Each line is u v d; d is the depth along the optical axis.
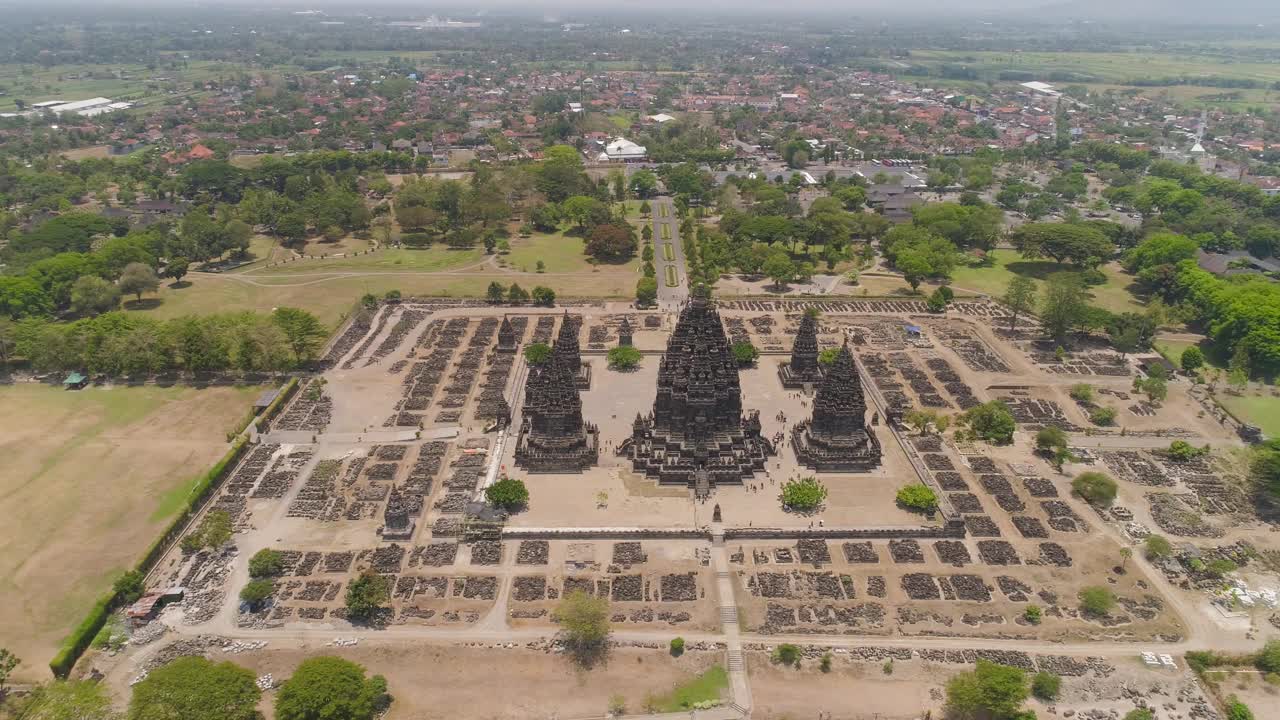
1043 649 139.25
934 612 147.62
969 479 190.00
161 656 135.50
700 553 163.25
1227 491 185.25
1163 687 131.88
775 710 128.00
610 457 197.00
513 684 132.00
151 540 164.75
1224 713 127.31
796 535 168.12
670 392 197.12
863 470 193.25
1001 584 154.62
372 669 134.00
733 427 196.12
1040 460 198.50
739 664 136.38
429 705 127.75
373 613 145.88
